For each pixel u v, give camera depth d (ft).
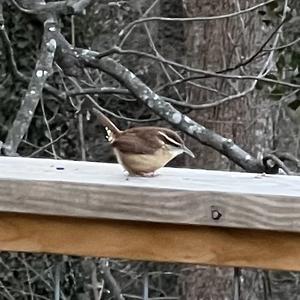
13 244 8.89
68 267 27.14
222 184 9.41
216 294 29.40
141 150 10.74
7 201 8.78
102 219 8.80
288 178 10.34
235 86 28.07
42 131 28.73
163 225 8.75
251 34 28.30
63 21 29.89
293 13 25.00
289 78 26.48
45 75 19.42
